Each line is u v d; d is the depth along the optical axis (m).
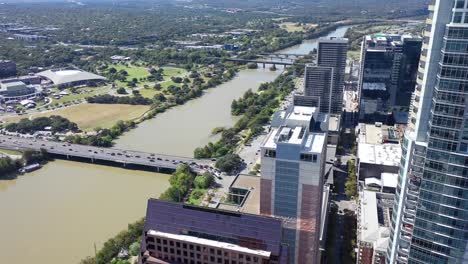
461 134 174.62
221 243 199.12
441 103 176.12
